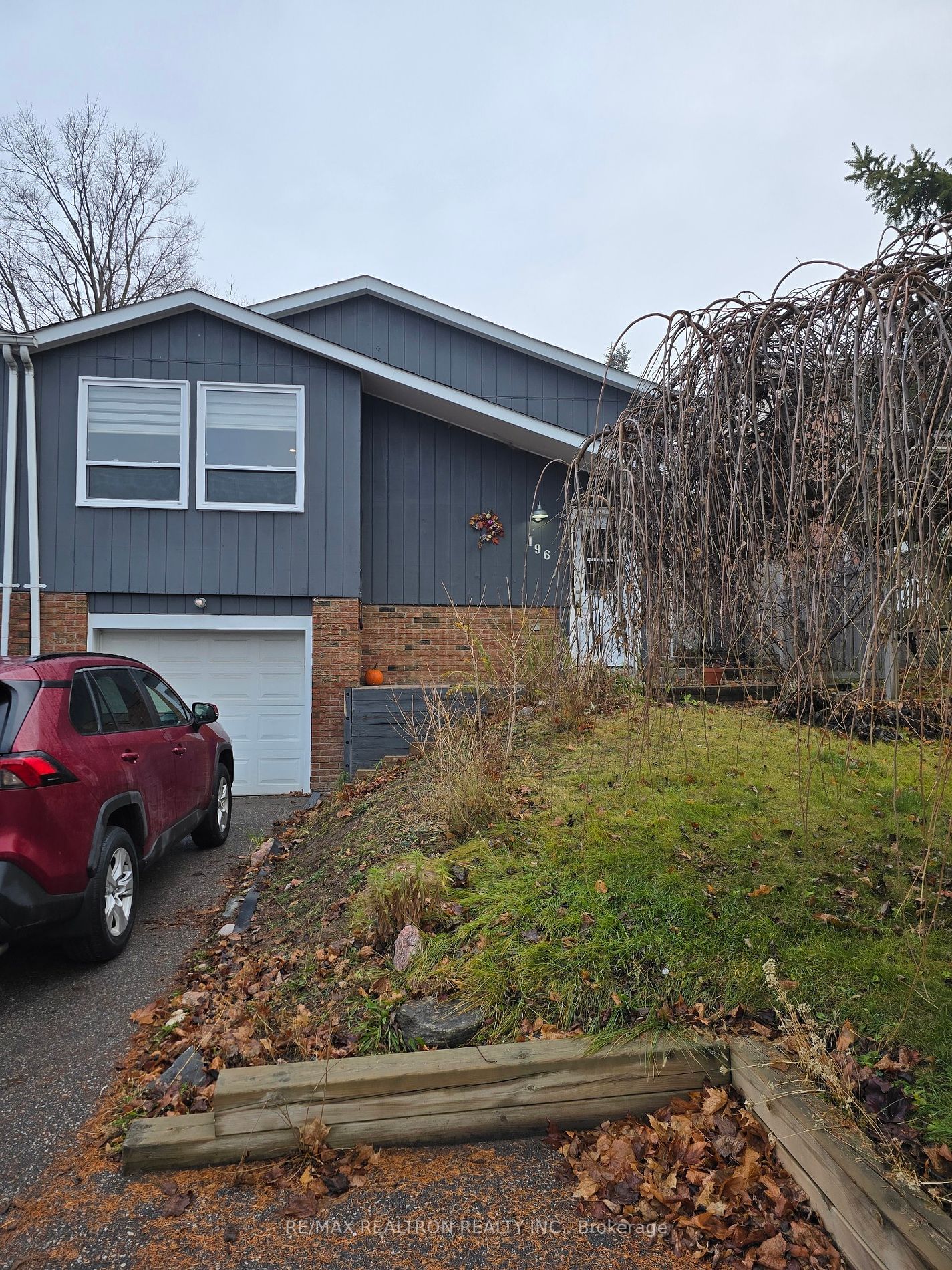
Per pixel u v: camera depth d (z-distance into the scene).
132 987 4.42
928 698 2.84
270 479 11.31
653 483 3.46
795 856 4.41
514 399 13.12
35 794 4.14
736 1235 2.43
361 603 11.97
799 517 2.83
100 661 5.52
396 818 5.88
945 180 9.91
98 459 11.03
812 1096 2.73
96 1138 3.04
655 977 3.47
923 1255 2.00
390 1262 2.40
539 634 8.62
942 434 2.63
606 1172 2.73
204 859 7.23
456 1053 3.06
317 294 12.93
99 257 27.69
